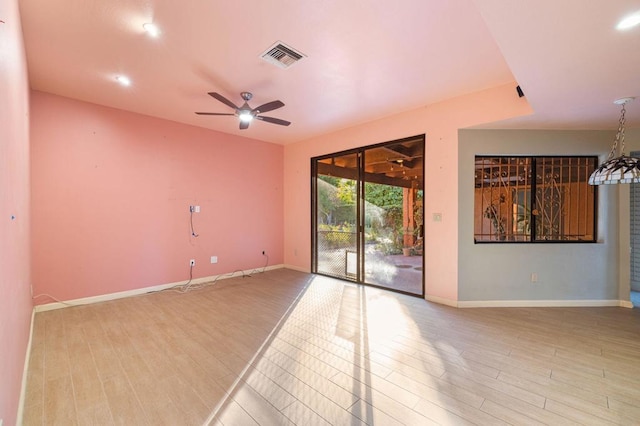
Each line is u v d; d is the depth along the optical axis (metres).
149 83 3.29
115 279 4.05
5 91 1.49
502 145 3.74
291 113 4.28
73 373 2.22
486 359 2.43
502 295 3.80
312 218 5.70
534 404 1.87
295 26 2.29
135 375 2.21
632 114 3.22
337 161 5.30
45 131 3.51
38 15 2.15
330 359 2.44
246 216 5.60
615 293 3.80
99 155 3.91
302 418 1.76
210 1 2.01
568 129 3.76
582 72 2.33
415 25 2.27
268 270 5.94
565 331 2.98
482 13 1.69
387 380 2.14
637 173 2.71
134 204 4.22
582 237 3.94
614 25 1.75
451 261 3.80
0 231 1.33
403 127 4.23
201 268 4.97
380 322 3.22
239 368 2.30
